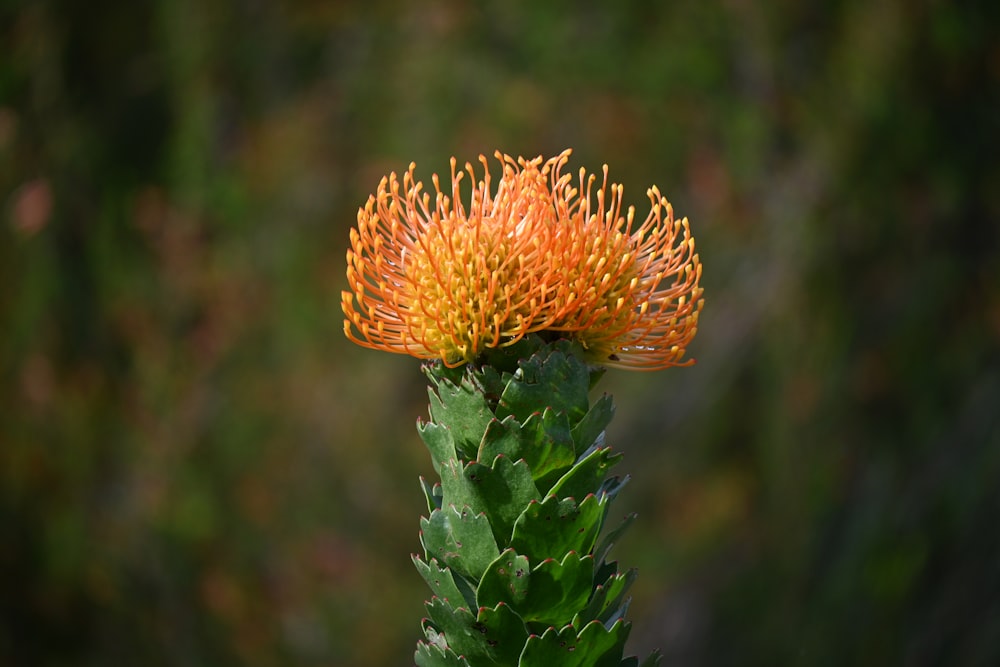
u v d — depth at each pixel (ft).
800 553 26.40
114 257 26.86
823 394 26.73
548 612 6.81
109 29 27.45
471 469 6.66
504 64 26.32
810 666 25.88
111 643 26.30
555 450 6.73
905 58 27.04
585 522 6.70
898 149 27.07
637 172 26.40
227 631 26.07
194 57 26.96
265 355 26.30
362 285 6.95
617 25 26.43
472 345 6.78
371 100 26.48
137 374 26.66
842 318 26.89
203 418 26.35
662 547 26.27
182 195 26.86
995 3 27.30
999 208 27.63
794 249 26.61
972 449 26.61
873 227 27.04
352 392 25.99
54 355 26.71
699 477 26.55
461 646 6.89
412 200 7.26
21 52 27.07
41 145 27.07
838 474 26.63
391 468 25.79
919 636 26.16
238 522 26.09
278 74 27.04
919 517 26.58
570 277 6.79
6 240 26.94
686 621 26.14
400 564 25.76
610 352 7.16
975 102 27.48
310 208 26.45
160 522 26.30
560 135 26.23
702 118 26.61
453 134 26.08
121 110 27.35
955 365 27.09
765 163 26.86
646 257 7.44
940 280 27.20
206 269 26.61
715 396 26.66
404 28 26.55
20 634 26.35
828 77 26.91
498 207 7.14
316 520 25.93
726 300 26.84
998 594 25.98
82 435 26.61
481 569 6.81
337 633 25.71
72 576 26.45
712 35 26.71
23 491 26.58
